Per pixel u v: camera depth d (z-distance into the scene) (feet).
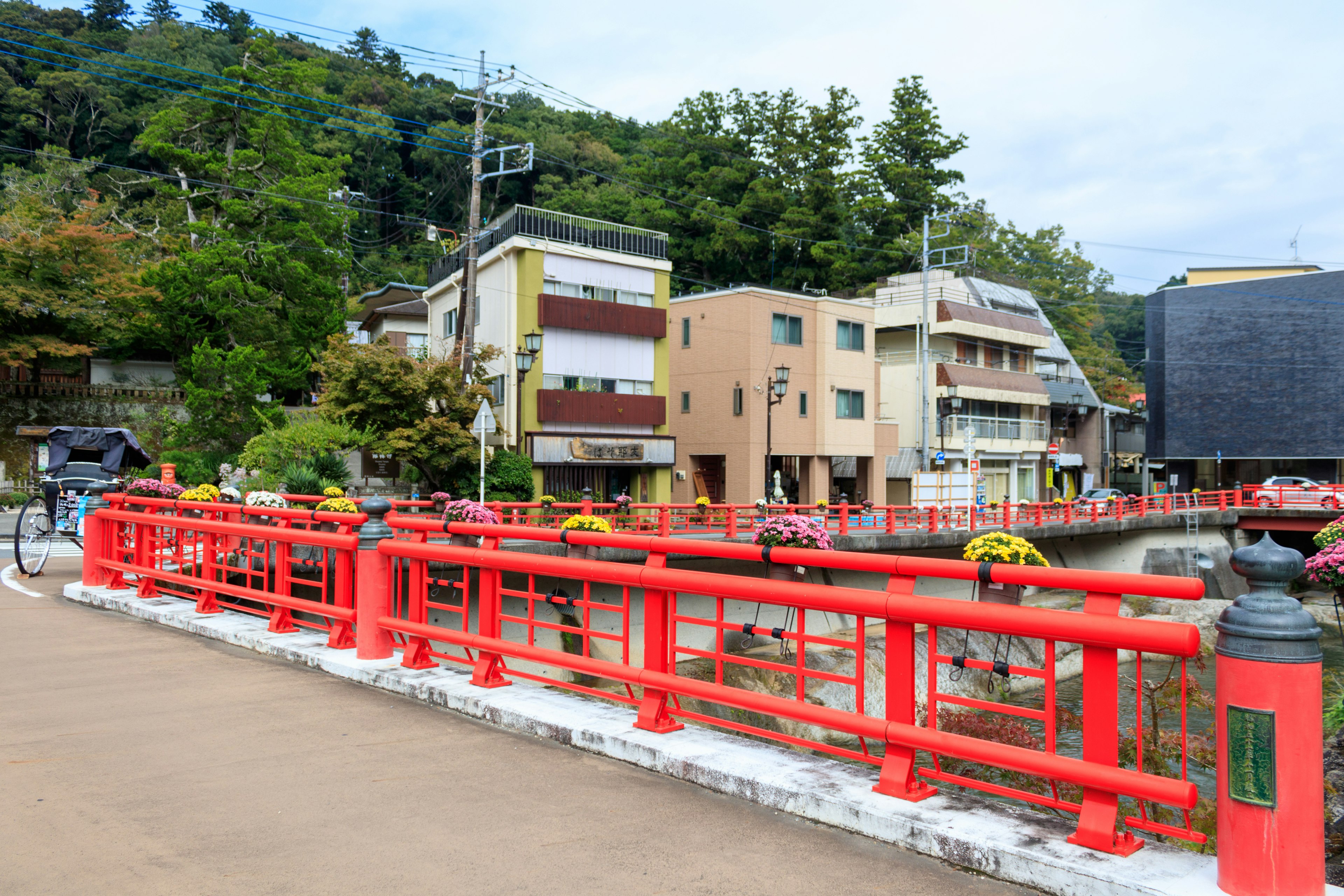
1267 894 8.74
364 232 210.38
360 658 21.17
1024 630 10.73
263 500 42.24
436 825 11.99
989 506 92.07
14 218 116.47
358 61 242.78
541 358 96.12
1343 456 150.71
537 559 17.30
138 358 141.18
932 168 183.73
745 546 14.02
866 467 127.75
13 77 195.52
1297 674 8.82
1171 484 166.20
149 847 11.21
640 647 57.36
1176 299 167.73
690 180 176.04
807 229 166.61
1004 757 10.96
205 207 132.67
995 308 156.87
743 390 111.34
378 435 80.48
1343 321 152.46
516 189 213.87
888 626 12.37
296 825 11.98
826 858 11.02
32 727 16.53
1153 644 9.66
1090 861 9.96
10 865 10.64
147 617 28.96
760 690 47.44
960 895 10.01
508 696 17.65
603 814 12.44
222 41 227.61
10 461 122.01
